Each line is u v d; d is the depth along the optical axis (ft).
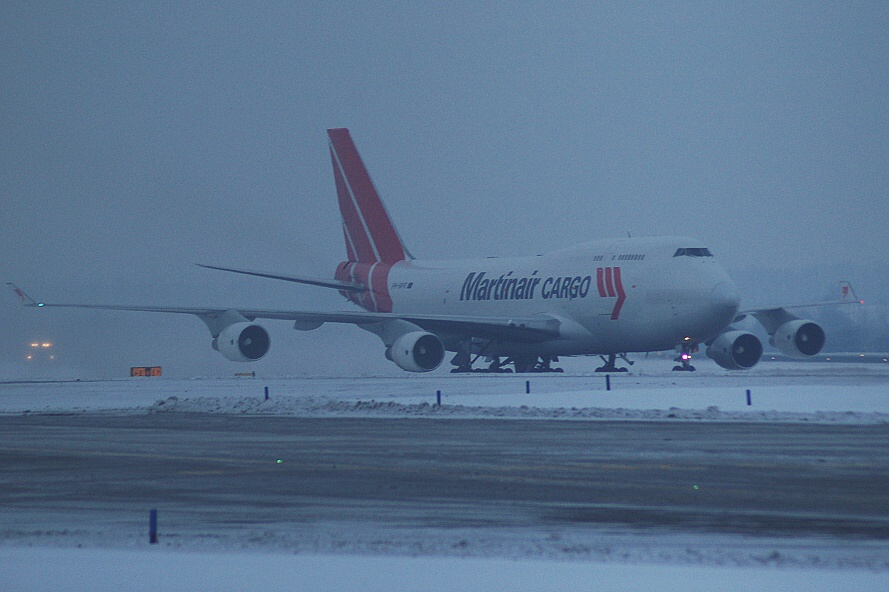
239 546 190.19
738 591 155.94
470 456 318.86
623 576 165.37
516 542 192.24
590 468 288.71
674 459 303.89
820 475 269.64
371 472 287.07
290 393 634.43
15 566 174.91
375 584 161.48
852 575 164.66
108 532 205.05
